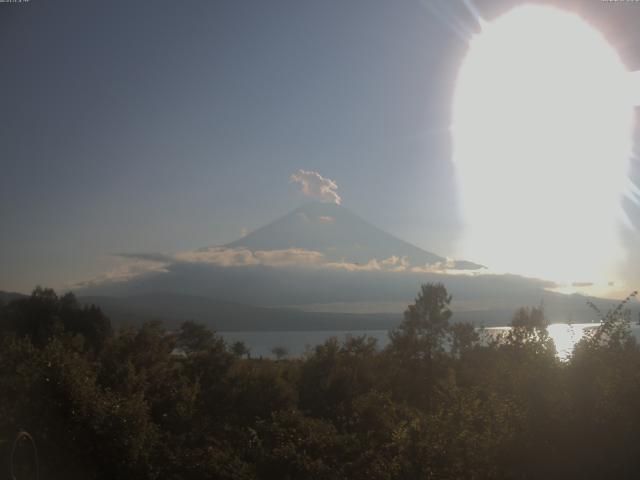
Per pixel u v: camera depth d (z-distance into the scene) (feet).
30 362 45.93
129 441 41.68
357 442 39.63
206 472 41.65
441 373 101.19
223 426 62.75
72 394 42.29
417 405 83.15
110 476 41.45
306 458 38.09
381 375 94.99
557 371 33.76
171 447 46.50
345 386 88.58
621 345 36.42
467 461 28.48
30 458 36.96
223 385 79.41
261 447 41.55
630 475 28.96
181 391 64.39
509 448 30.45
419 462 28.89
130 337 87.10
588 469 29.53
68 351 49.06
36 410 42.01
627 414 31.96
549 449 30.68
